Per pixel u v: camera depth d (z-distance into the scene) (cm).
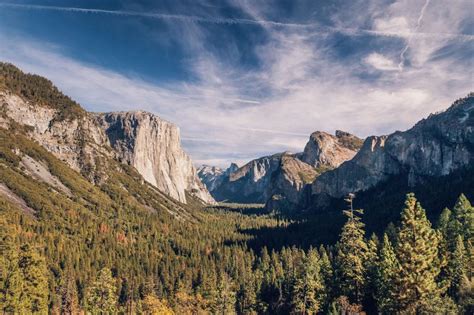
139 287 14450
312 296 9262
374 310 6675
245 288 14275
